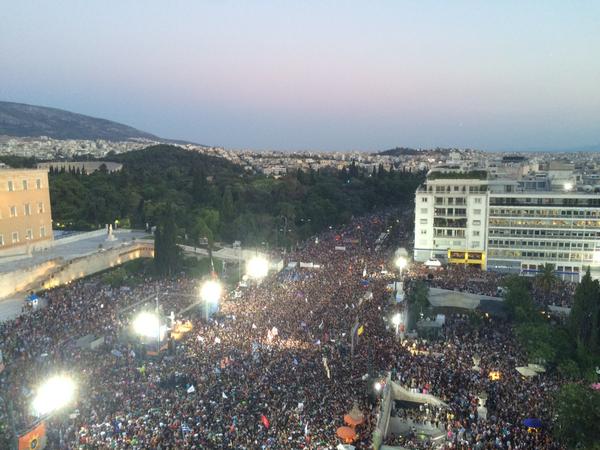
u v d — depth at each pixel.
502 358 65.44
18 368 57.19
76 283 105.25
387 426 50.78
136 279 112.19
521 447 43.56
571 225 130.62
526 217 133.62
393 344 68.75
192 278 114.38
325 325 74.94
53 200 163.25
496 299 93.81
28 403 48.25
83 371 56.53
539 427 47.53
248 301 89.19
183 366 59.50
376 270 118.62
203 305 85.69
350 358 62.66
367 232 187.75
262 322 76.00
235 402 50.00
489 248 137.50
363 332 72.69
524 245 134.88
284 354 63.25
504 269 137.00
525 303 86.50
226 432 43.97
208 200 197.62
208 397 51.09
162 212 160.88
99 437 42.44
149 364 60.38
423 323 83.44
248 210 193.75
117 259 126.69
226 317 79.62
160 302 92.12
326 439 43.12
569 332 73.94
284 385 53.91
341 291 95.75
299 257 136.62
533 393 54.72
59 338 67.62
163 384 54.59
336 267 121.56
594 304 71.31
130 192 184.38
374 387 54.09
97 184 190.12
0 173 110.06
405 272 119.06
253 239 157.25
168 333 70.69
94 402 49.12
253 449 41.34
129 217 171.12
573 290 105.50
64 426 44.94
